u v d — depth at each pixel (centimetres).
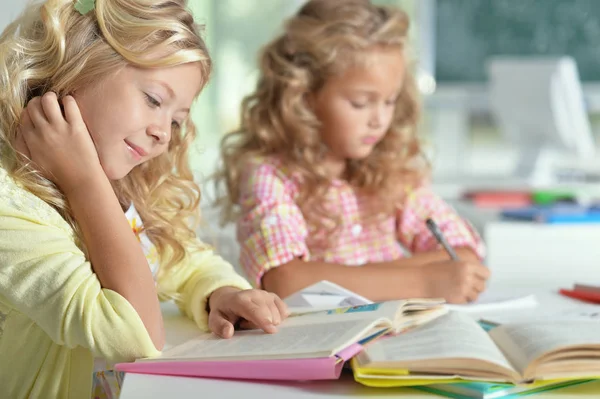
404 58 160
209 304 110
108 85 96
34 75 98
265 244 147
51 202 96
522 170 353
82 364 98
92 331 88
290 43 162
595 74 431
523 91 342
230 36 433
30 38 100
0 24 219
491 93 363
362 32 153
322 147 162
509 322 103
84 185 96
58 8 98
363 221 167
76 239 97
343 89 155
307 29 158
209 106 434
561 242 219
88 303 88
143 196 117
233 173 168
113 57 96
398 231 174
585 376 81
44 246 90
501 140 453
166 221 118
